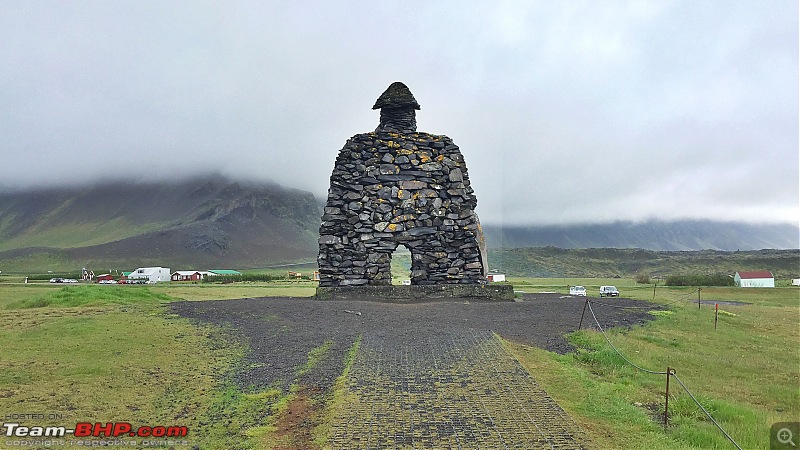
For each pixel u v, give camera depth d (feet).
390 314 52.47
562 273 396.57
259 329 44.93
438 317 51.26
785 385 37.96
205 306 55.67
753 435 26.32
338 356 36.42
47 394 27.07
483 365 33.53
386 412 25.96
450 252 68.59
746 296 129.18
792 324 69.36
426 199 69.51
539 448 22.21
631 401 30.04
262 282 216.74
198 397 28.48
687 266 409.49
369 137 71.00
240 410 27.04
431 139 71.56
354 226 68.59
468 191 71.41
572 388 30.17
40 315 46.44
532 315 54.80
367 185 69.62
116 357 33.73
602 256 464.24
